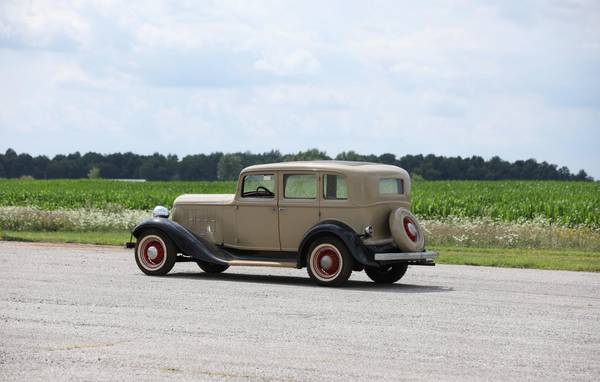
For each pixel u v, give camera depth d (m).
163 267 16.30
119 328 10.33
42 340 9.56
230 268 18.61
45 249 22.31
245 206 15.91
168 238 16.30
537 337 9.98
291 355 8.84
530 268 18.66
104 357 8.68
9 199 47.59
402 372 8.12
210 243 16.28
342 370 8.18
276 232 15.66
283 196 15.59
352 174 14.99
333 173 15.16
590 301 13.11
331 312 11.73
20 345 9.27
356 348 9.22
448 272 17.67
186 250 16.12
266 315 11.41
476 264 19.45
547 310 12.12
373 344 9.45
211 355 8.80
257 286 14.77
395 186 15.60
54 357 8.67
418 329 10.42
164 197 46.22
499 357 8.83
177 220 16.64
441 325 10.74
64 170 140.50
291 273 17.61
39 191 53.16
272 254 15.80
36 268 17.31
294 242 15.53
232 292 13.84
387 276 15.73
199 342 9.49
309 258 14.99
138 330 10.20
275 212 15.62
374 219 15.01
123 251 22.00
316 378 7.86
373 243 15.03
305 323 10.78
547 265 18.83
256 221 15.82
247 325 10.59
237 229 16.03
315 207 15.27
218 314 11.45
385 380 7.81
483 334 10.12
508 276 16.86
